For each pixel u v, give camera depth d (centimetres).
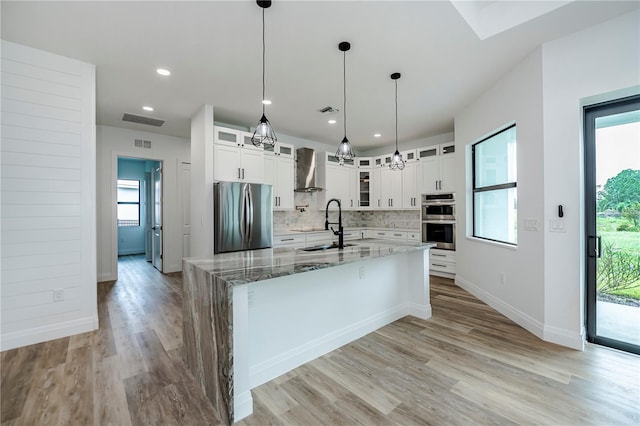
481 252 388
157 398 191
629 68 224
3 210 252
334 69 303
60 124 276
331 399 190
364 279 293
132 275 547
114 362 235
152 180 648
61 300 278
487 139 390
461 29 240
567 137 253
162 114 435
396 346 263
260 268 197
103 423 167
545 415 172
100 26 232
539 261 275
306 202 604
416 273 339
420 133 557
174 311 355
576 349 250
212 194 403
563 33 249
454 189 504
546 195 266
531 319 287
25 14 216
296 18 223
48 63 270
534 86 275
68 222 280
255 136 269
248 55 275
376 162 636
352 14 219
